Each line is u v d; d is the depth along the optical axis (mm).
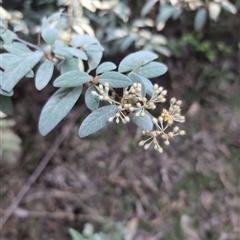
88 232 580
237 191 700
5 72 240
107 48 512
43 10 450
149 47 519
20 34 424
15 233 662
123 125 746
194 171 717
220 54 754
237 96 773
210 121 755
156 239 655
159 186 707
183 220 673
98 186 709
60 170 723
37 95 700
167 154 731
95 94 218
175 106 225
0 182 705
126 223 670
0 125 529
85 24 359
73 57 258
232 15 683
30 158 725
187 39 680
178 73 741
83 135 212
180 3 448
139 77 226
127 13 499
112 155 734
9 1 448
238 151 733
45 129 226
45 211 686
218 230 666
